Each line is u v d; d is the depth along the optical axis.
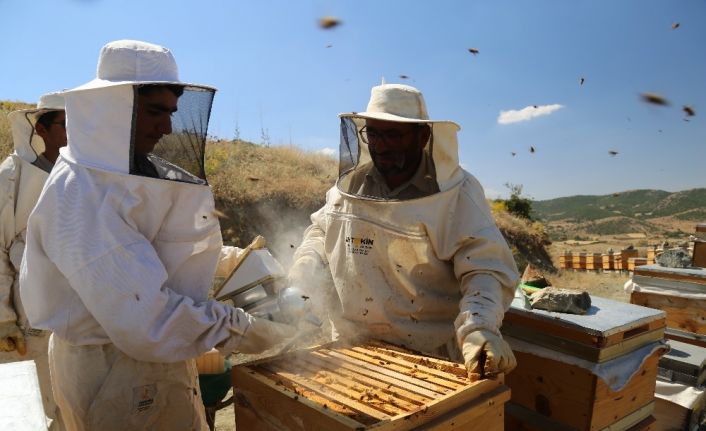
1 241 2.78
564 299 2.66
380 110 2.43
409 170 2.56
